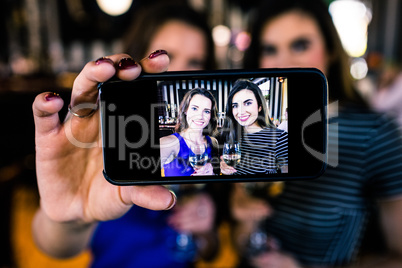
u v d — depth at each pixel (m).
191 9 1.40
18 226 1.54
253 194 1.24
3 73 2.84
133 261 1.20
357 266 1.13
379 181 1.08
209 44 1.44
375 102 2.85
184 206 1.22
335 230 1.15
